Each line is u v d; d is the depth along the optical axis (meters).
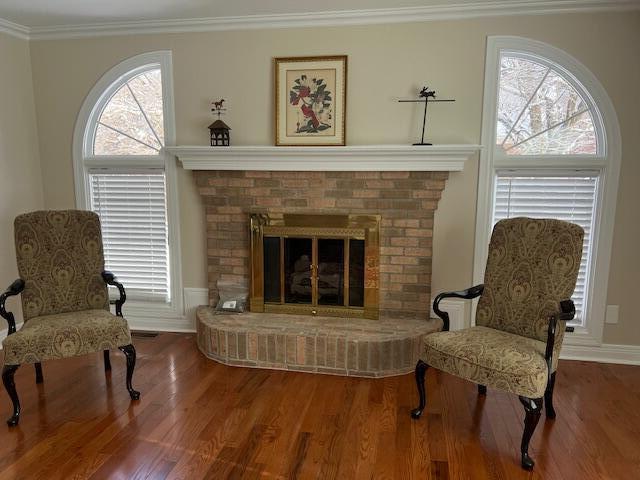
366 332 3.12
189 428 2.43
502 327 2.64
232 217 3.56
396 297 3.42
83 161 3.77
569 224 2.46
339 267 3.47
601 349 3.30
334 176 3.35
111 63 3.59
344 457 2.21
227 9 3.17
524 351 2.25
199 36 3.45
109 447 2.26
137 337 3.73
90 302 2.98
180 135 3.59
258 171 3.44
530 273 2.55
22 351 2.43
